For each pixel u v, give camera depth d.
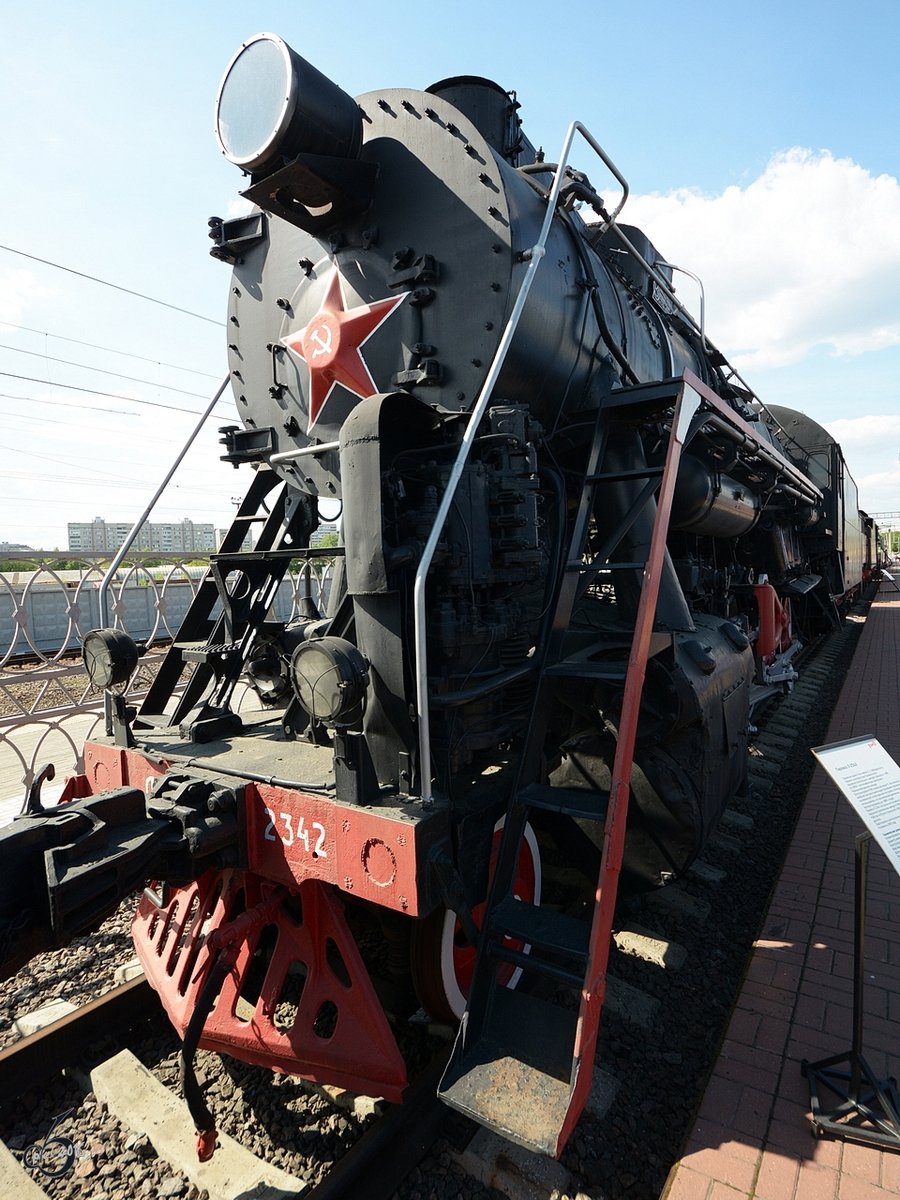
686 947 3.71
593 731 3.54
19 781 6.55
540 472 3.45
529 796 2.59
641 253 5.64
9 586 6.13
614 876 2.35
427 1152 2.44
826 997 3.15
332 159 3.11
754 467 6.30
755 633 7.36
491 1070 2.15
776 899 4.06
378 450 2.35
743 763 4.54
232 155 3.14
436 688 2.55
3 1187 2.33
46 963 3.73
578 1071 2.00
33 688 10.59
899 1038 2.88
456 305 3.11
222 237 4.03
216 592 4.00
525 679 3.11
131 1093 2.71
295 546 4.17
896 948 3.55
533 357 3.26
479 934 2.40
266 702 3.79
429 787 2.26
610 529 3.73
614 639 3.39
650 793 3.41
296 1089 2.78
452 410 3.10
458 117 3.19
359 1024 2.46
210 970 2.52
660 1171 2.41
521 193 3.26
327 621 3.49
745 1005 3.12
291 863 2.48
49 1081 2.91
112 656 3.14
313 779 2.57
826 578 13.47
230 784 2.61
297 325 3.71
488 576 2.72
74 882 1.92
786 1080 2.68
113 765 3.25
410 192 3.28
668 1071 2.87
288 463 3.86
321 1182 2.26
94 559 6.98
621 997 3.21
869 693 9.35
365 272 3.40
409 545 2.48
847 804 5.54
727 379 7.51
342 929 2.56
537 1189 2.30
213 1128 2.32
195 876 2.42
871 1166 2.30
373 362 3.36
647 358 4.79
